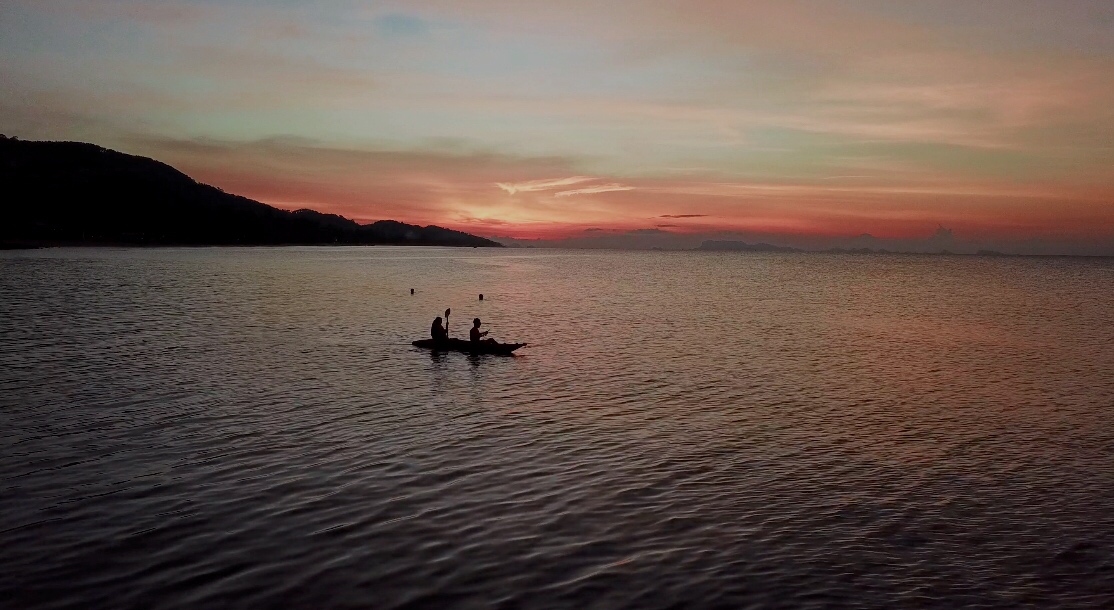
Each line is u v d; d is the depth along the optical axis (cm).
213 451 1825
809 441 2058
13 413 2144
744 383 2928
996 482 1733
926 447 2020
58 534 1312
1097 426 2281
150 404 2302
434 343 3669
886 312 6288
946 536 1408
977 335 4716
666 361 3441
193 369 2927
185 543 1288
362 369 3048
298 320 4775
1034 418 2388
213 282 8106
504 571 1214
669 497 1581
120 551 1251
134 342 3600
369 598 1113
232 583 1149
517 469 1747
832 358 3641
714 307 6544
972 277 14262
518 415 2298
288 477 1645
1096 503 1602
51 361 3012
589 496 1575
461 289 8444
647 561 1266
